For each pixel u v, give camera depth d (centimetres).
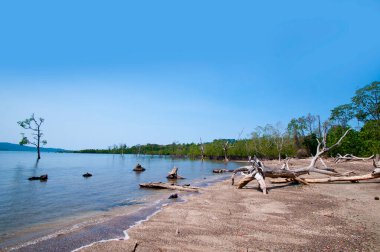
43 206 1680
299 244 798
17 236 1009
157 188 2488
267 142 8594
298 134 8194
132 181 3161
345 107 7012
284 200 1536
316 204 1402
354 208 1294
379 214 1168
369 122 5453
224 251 750
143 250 766
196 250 758
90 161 9244
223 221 1075
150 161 9350
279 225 1006
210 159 10719
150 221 1091
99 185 2770
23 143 7894
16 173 4197
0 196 2080
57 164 7006
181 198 1831
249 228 970
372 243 799
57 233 993
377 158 2531
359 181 2292
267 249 760
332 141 5953
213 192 1936
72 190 2402
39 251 804
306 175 3020
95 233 971
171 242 830
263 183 1859
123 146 15538
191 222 1066
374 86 6444
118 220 1180
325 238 850
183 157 12850
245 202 1493
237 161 9225
